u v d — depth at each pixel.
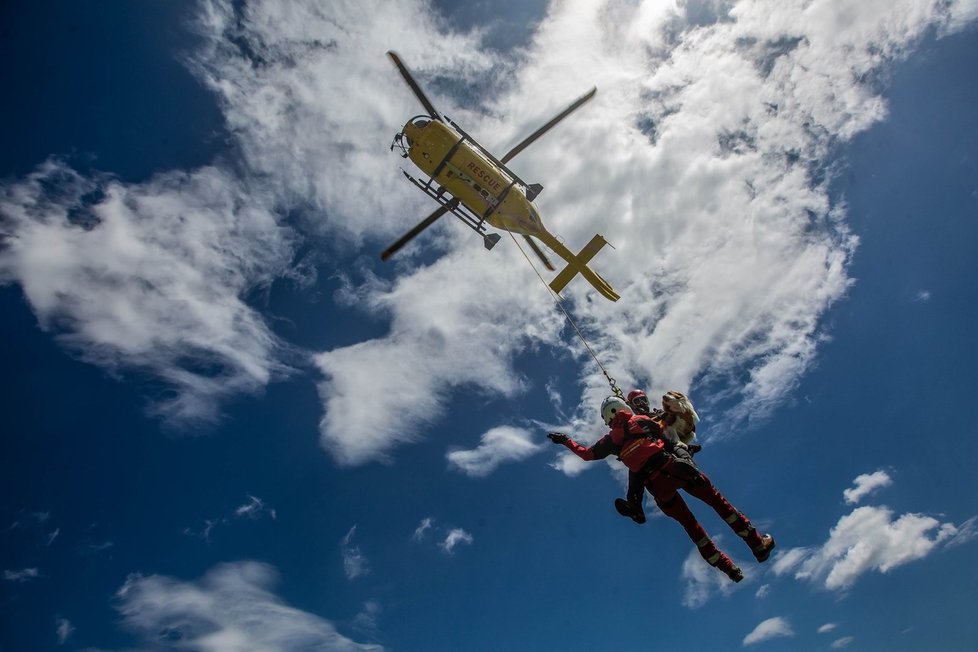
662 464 6.70
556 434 7.82
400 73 16.00
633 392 7.70
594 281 18.28
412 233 17.41
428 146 15.84
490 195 16.20
